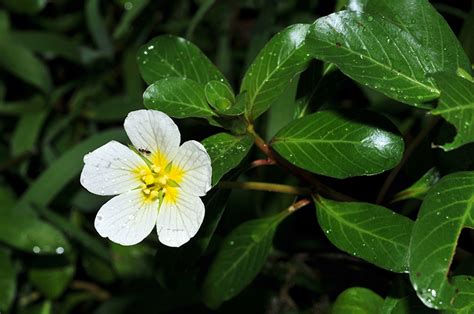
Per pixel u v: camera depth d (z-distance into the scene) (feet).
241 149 1.32
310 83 1.45
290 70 1.35
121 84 2.17
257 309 1.77
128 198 1.36
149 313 1.82
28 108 2.08
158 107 1.35
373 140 1.34
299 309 1.81
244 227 1.52
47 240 1.85
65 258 1.91
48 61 2.23
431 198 1.26
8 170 2.06
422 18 1.36
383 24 1.32
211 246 1.69
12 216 1.86
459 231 1.25
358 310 1.41
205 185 1.30
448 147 1.24
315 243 1.80
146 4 2.05
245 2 2.01
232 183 1.40
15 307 1.96
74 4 2.21
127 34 2.08
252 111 1.36
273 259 1.78
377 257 1.34
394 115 1.79
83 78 2.14
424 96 1.30
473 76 1.36
